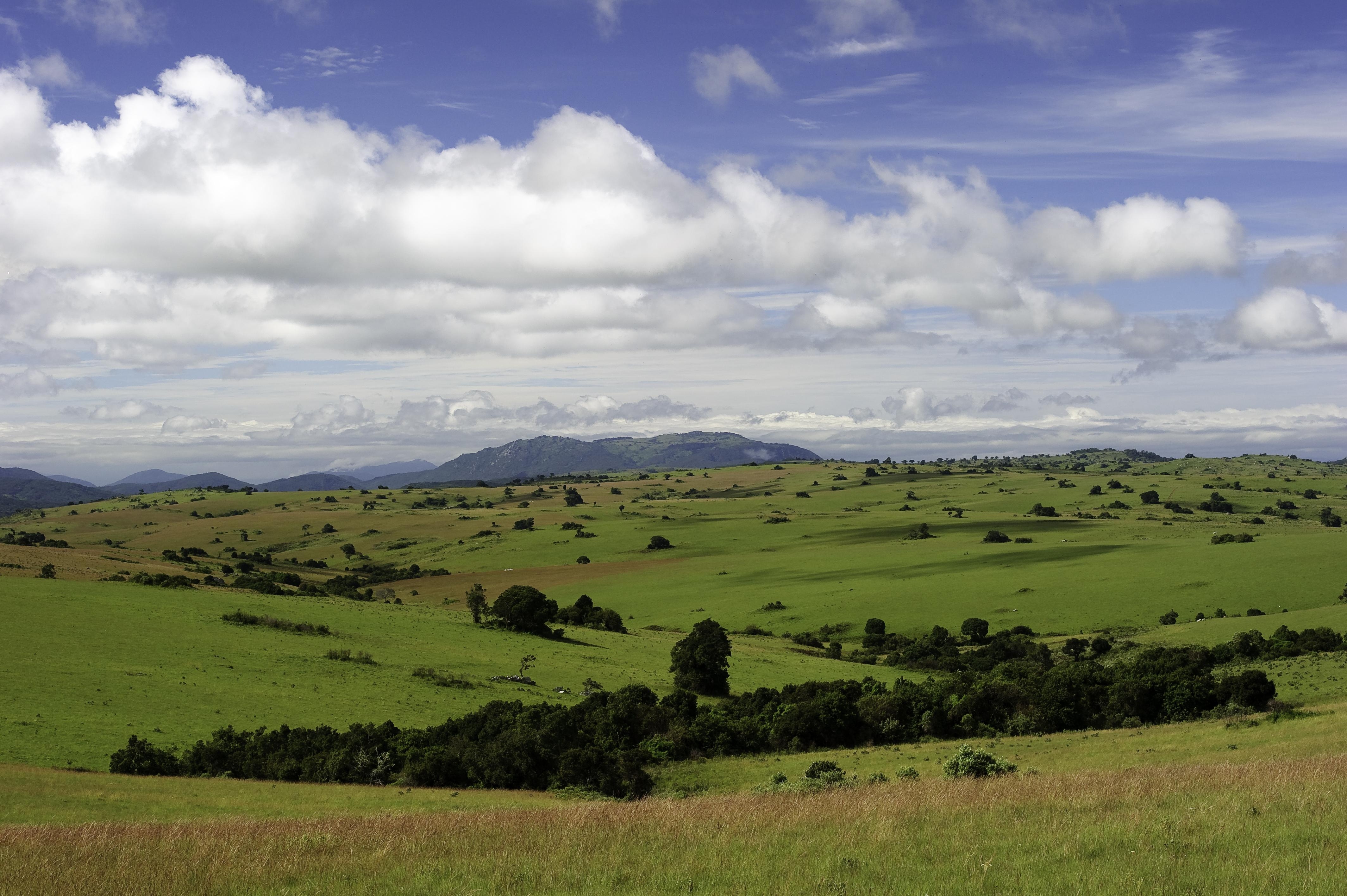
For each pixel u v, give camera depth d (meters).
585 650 103.88
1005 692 70.94
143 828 23.20
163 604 97.62
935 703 70.62
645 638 118.81
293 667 79.50
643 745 64.94
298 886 15.56
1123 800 19.66
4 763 49.97
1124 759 44.94
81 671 70.81
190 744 57.03
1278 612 113.12
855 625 129.25
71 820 37.47
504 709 64.75
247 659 80.31
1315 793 18.64
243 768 54.12
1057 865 14.55
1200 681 65.62
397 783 53.72
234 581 127.62
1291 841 15.20
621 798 52.38
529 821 21.23
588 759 53.16
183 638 84.88
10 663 71.00
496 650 97.19
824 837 17.56
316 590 133.38
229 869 16.75
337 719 65.19
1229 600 119.38
